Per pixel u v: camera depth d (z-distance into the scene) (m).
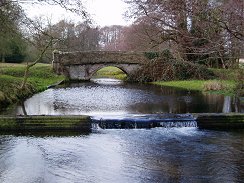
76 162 11.21
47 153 12.10
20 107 22.25
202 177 9.92
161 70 12.66
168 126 16.16
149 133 15.02
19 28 25.28
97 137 14.32
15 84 27.45
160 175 10.09
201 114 16.61
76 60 45.91
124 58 45.69
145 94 30.03
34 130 15.27
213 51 7.79
